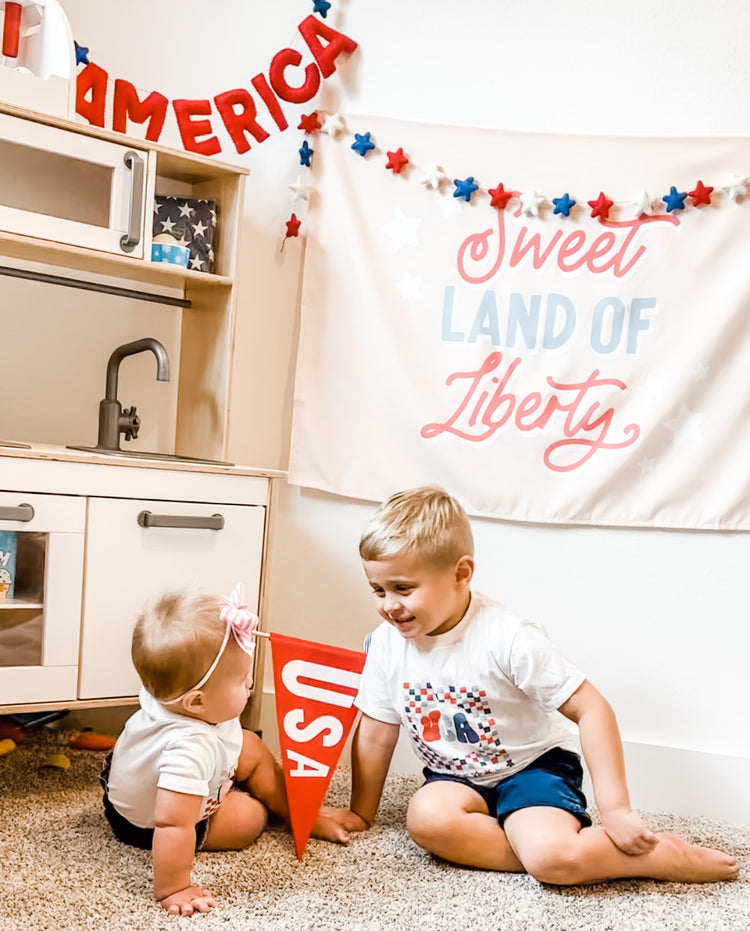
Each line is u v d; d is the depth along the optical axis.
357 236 1.95
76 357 1.97
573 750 1.47
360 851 1.41
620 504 1.83
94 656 1.57
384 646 1.50
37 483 1.50
